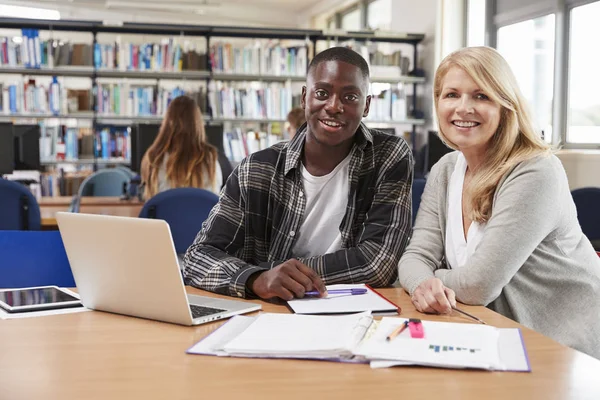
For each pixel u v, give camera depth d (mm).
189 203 3182
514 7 6809
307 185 1936
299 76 7520
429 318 1450
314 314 1450
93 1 11398
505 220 1637
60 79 7160
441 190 1898
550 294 1724
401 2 8594
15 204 3523
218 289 1701
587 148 5855
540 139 1751
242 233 1949
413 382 1039
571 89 6062
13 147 5320
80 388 1021
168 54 7238
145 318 1444
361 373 1082
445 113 1766
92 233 1435
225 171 5105
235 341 1205
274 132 7566
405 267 1766
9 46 6953
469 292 1604
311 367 1113
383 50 8016
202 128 4051
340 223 1936
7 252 1993
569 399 964
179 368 1113
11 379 1063
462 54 1751
